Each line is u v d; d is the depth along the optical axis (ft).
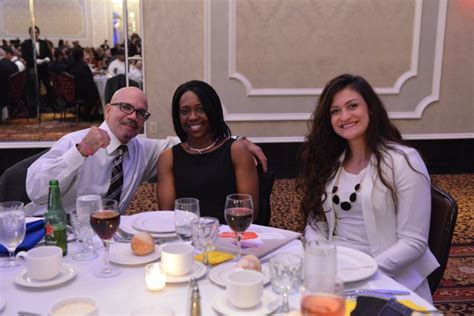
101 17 25.62
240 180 7.13
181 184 7.10
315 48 18.24
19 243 4.45
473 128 19.61
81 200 4.59
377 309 3.45
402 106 19.04
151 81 17.84
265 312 3.45
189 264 4.12
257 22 17.79
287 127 18.71
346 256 4.54
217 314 3.51
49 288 3.94
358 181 5.89
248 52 17.95
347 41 18.31
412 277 5.43
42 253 4.17
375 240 5.67
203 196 7.06
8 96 23.11
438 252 5.66
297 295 3.79
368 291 3.85
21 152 18.34
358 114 5.86
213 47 17.75
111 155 7.14
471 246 11.27
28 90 23.73
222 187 7.06
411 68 18.74
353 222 5.89
